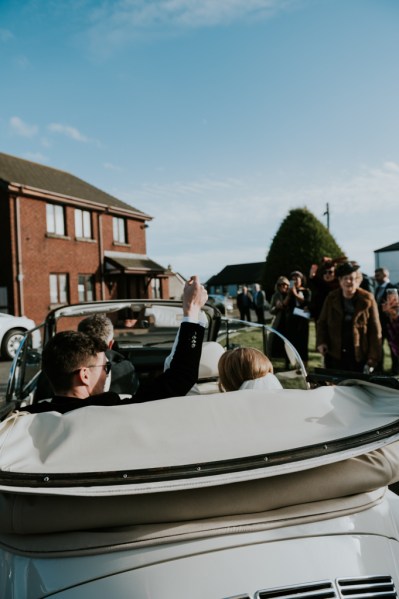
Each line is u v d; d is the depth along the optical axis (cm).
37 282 2042
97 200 2427
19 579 137
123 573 134
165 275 2741
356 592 141
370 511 158
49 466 135
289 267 2352
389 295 609
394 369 711
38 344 418
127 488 128
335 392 175
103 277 2380
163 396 195
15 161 2350
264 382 230
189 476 132
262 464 137
